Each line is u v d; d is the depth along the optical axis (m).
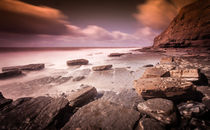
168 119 2.09
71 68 10.63
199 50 18.27
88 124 2.20
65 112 2.88
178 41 24.89
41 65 10.98
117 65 10.91
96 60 15.64
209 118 2.23
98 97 4.07
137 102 3.23
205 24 20.28
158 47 30.95
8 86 6.03
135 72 7.72
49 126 2.35
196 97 2.97
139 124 2.12
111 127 2.09
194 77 3.90
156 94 3.04
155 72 4.56
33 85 6.12
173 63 7.80
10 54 29.78
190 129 2.00
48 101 3.08
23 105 2.93
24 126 2.30
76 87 5.63
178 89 2.94
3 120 2.44
